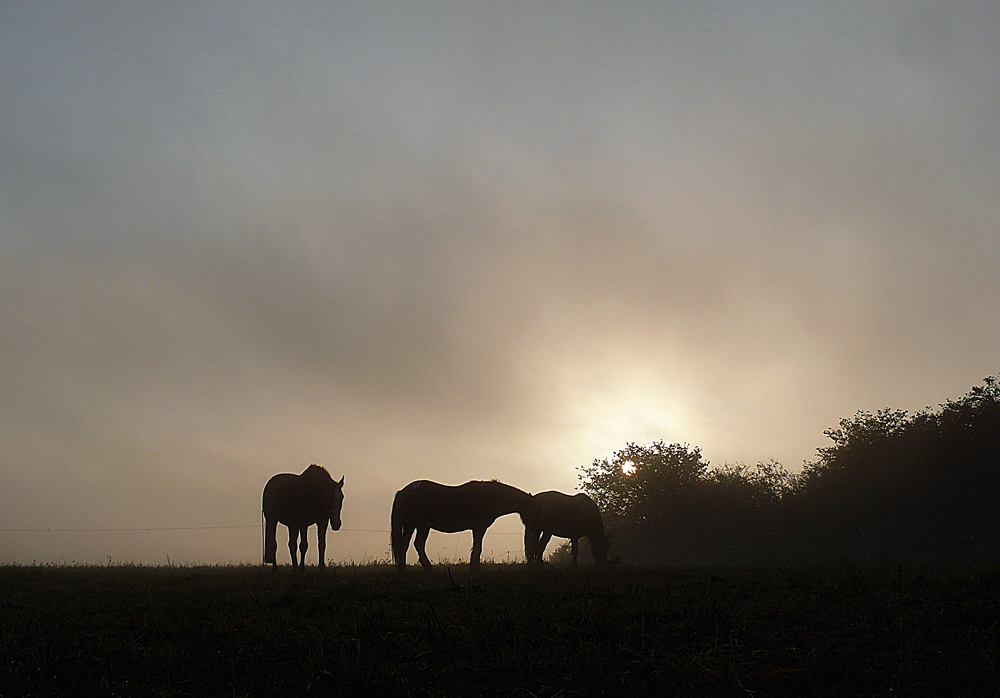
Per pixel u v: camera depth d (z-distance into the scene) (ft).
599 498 177.88
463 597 31.86
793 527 143.54
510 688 18.22
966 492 119.24
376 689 18.03
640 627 24.02
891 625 23.45
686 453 171.83
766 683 18.15
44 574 50.06
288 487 57.62
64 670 19.30
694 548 152.35
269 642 22.21
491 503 59.16
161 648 22.12
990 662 18.57
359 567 61.36
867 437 139.23
